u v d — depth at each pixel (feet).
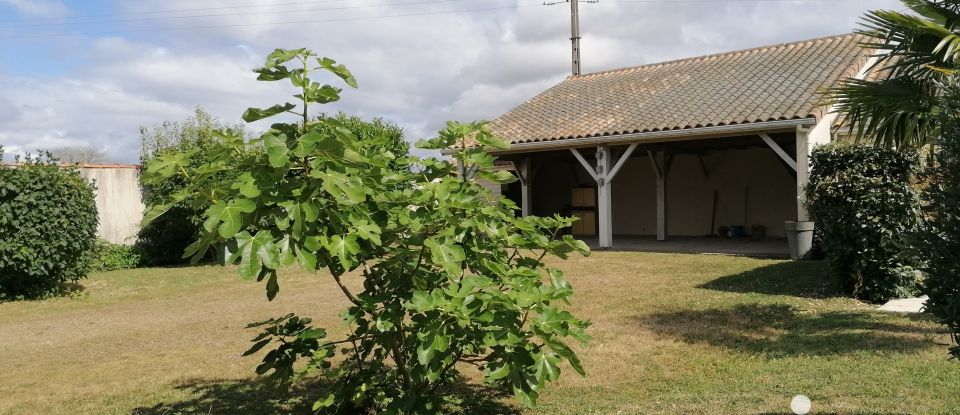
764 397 15.85
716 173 68.03
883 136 26.40
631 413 15.29
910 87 23.75
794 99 46.19
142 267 53.72
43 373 21.39
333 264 12.83
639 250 53.26
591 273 41.06
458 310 11.43
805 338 21.88
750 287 33.06
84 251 40.52
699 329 24.02
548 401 16.67
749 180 65.98
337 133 11.75
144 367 21.63
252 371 20.54
